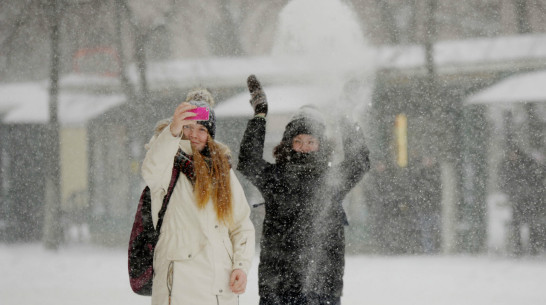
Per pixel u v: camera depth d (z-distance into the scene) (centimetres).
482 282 3231
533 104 4844
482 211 4709
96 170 5622
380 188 4800
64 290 2894
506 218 4644
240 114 5084
